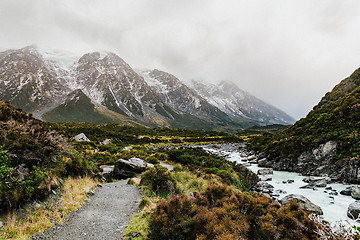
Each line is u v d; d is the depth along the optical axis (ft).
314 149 95.76
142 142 262.88
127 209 32.76
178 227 21.22
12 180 24.12
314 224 18.80
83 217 28.17
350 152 79.10
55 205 28.53
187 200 24.76
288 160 104.63
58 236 22.24
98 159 87.20
